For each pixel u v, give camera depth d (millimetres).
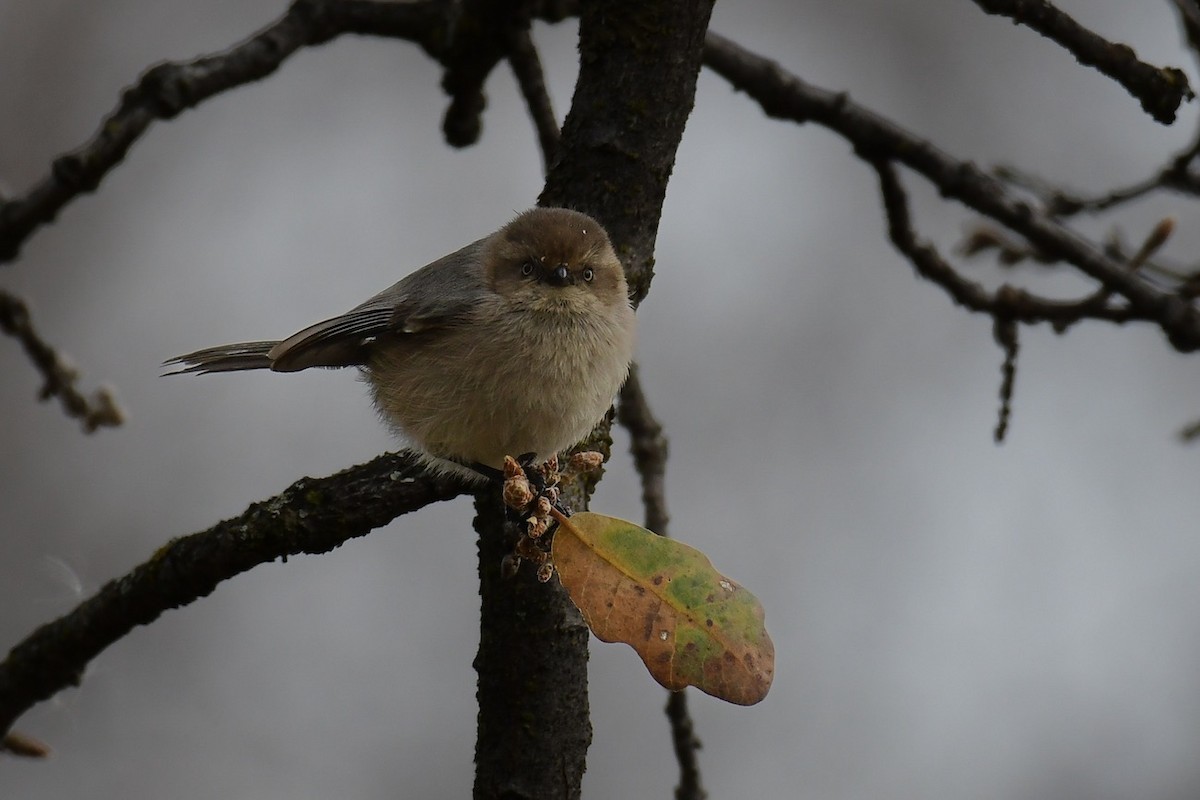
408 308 8016
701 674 5566
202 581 7293
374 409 8469
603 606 5676
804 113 9812
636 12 7348
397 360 8117
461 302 7820
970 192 9641
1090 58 7340
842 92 9812
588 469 6797
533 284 7613
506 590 6875
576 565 5758
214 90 9180
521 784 6828
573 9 10086
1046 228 9641
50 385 9523
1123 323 9672
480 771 6945
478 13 9516
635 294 7848
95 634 7633
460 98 10391
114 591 7547
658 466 9180
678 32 7348
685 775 8477
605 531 5809
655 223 7746
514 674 6863
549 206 7797
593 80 7492
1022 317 9773
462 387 7738
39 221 8945
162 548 7445
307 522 7148
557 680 6859
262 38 9422
